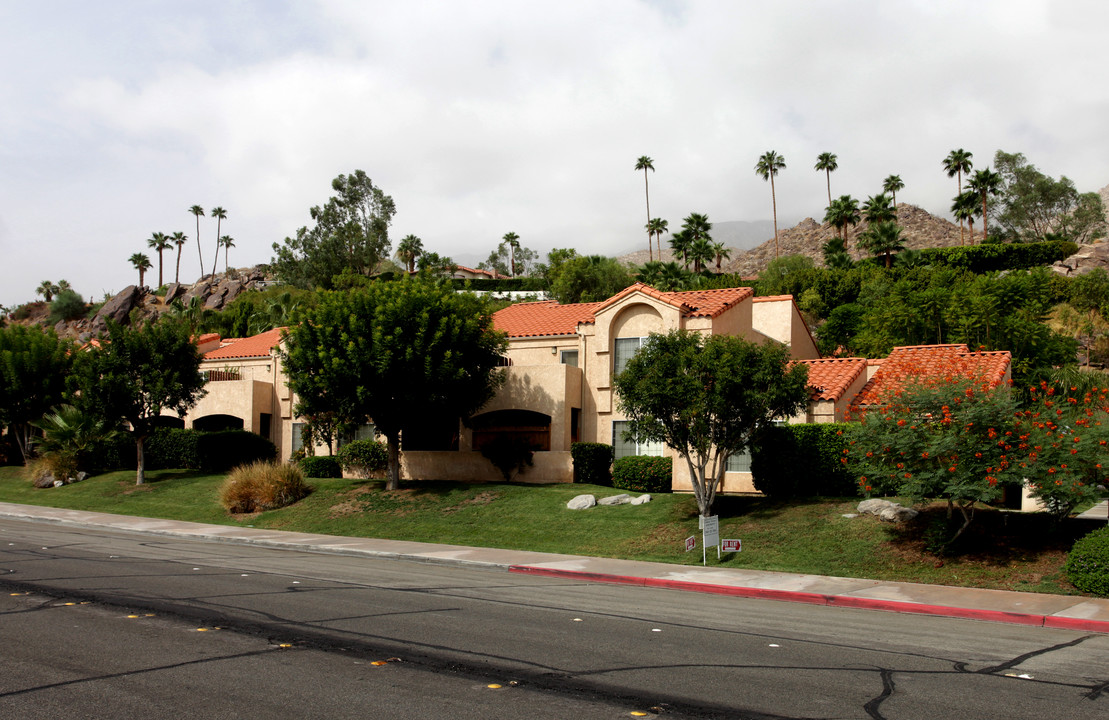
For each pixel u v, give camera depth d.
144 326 33.19
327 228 90.75
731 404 19.69
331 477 31.94
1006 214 112.81
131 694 7.47
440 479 29.72
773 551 18.23
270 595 12.97
